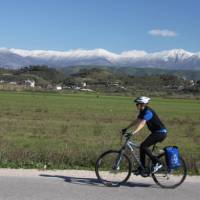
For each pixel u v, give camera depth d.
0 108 54.97
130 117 49.31
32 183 11.11
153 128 11.41
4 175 11.96
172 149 11.50
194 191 11.07
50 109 57.94
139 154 11.55
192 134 32.47
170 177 12.38
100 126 35.38
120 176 11.67
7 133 27.38
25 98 95.00
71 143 22.86
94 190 10.75
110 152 11.77
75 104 77.88
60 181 11.56
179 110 75.25
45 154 14.27
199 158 16.06
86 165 14.10
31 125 33.75
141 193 10.68
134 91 191.62
